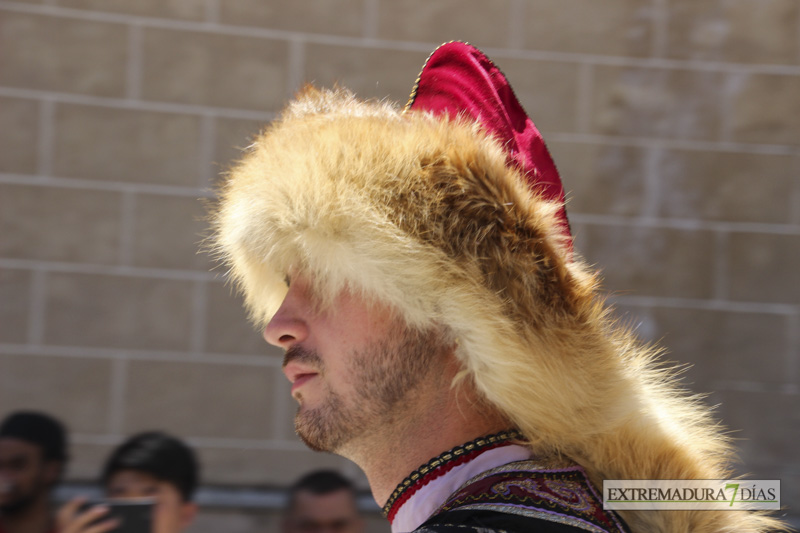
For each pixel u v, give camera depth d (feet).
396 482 4.08
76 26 12.28
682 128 13.15
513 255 3.96
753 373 13.19
